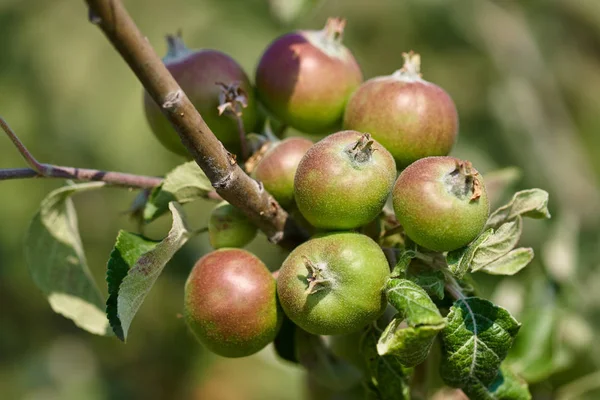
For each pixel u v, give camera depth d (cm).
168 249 38
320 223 37
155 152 91
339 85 42
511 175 49
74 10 100
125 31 33
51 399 94
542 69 88
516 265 38
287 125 44
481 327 37
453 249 37
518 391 39
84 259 43
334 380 43
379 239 39
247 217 39
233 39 91
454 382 38
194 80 41
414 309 35
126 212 42
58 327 101
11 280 96
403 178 37
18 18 100
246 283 38
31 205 96
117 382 96
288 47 42
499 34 90
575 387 47
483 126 88
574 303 49
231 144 42
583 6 92
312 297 36
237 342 38
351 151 37
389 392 39
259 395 91
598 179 91
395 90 40
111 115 94
